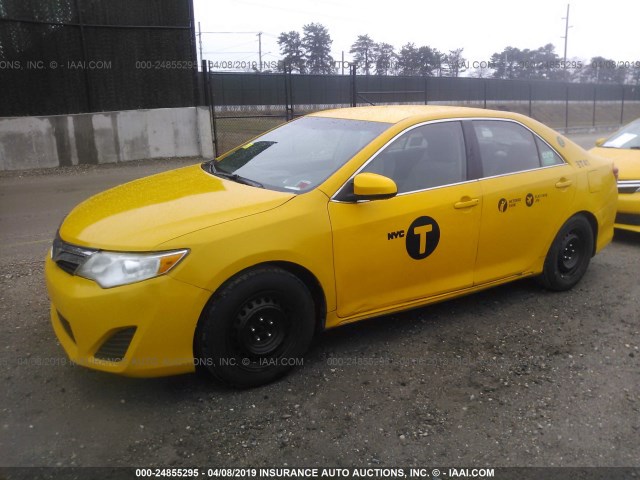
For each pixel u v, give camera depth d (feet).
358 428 9.95
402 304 12.82
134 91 43.11
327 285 11.43
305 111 58.13
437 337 13.44
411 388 11.23
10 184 33.88
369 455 9.29
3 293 15.43
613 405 10.84
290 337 11.21
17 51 37.63
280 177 12.50
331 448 9.43
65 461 8.96
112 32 41.24
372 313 12.40
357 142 12.73
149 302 9.55
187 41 44.24
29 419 9.97
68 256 10.31
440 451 9.43
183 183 12.62
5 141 37.99
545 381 11.63
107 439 9.51
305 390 11.06
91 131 41.29
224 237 10.12
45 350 12.33
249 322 10.59
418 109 14.44
